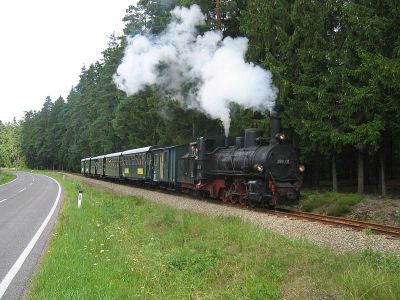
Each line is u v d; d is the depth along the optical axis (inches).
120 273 294.0
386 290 229.9
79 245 387.2
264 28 880.9
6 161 5812.0
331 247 377.1
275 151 679.7
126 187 1360.7
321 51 789.2
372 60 650.8
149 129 1598.2
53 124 4013.3
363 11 700.0
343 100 714.2
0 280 292.0
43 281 269.4
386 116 708.7
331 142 775.1
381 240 409.7
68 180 1957.4
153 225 519.2
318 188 968.3
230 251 363.6
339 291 248.8
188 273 305.1
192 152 905.5
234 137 873.5
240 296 253.8
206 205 745.0
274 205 723.4
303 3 828.0
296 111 829.8
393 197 751.1
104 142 2325.3
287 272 301.3
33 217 645.9
